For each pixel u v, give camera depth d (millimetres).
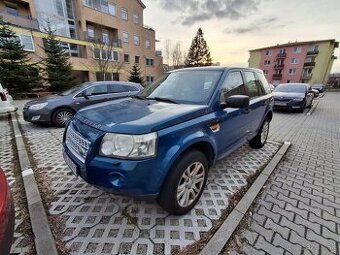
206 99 2686
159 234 2092
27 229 2098
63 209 2434
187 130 2182
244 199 2648
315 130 6855
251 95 3768
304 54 48406
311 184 3201
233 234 2105
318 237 2111
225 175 3395
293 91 11383
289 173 3570
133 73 29391
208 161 2719
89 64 25156
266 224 2277
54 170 3410
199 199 2682
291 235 2127
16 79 15836
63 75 18875
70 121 2615
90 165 1934
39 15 21344
